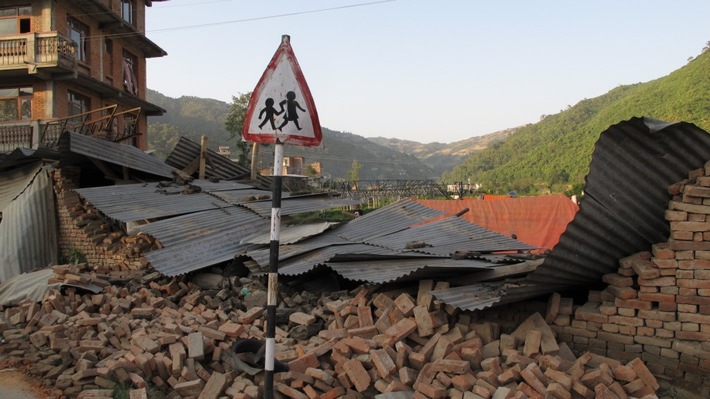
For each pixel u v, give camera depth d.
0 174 15.85
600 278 6.73
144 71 30.05
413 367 5.81
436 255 8.58
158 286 9.62
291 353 6.24
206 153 17.94
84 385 6.02
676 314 5.82
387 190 33.66
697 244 5.73
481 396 5.05
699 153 5.73
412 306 6.59
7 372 6.52
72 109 23.17
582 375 5.44
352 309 7.01
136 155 15.44
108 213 11.60
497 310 6.95
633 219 6.15
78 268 10.22
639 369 5.48
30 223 13.89
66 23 22.55
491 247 9.78
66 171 14.62
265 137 4.68
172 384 5.91
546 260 5.91
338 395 5.54
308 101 4.80
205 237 11.27
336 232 11.19
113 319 7.95
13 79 21.88
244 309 8.64
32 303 8.77
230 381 5.76
